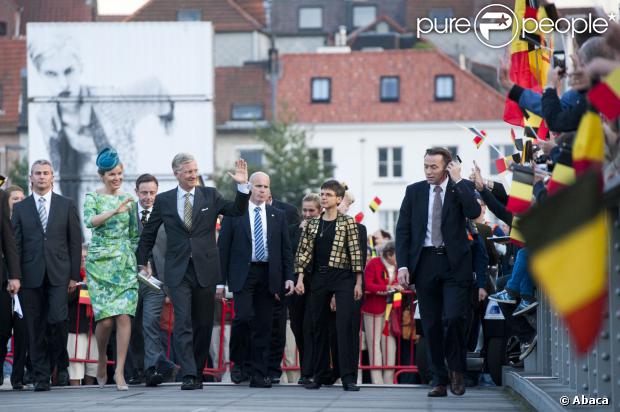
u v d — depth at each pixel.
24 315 16.22
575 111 9.27
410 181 95.38
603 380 9.49
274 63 99.75
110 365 19.17
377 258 19.44
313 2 115.31
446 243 14.43
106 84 42.91
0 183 15.97
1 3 107.00
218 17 110.44
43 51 43.03
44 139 43.12
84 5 109.06
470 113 95.62
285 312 18.20
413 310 19.28
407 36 108.81
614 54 8.16
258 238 16.81
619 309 8.89
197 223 16.12
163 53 42.53
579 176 3.95
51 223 16.39
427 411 11.85
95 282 16.23
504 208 14.49
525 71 13.46
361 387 16.69
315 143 96.62
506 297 15.37
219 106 99.06
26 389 16.69
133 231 16.55
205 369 19.48
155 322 17.22
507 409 12.18
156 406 12.59
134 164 42.44
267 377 17.38
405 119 96.06
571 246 3.91
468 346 16.89
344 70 99.00
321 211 17.58
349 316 15.93
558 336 12.61
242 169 16.20
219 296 18.25
